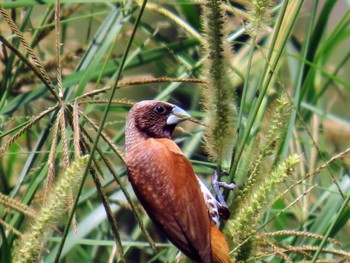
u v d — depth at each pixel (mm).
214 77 8641
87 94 8742
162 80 8891
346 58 12055
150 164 9156
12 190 10672
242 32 10734
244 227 8172
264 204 8117
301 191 10773
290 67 12453
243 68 12234
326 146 12328
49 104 11945
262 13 8773
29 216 7922
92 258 11625
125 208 11414
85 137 8680
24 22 10984
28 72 11633
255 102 8891
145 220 11500
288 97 8766
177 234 8906
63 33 12109
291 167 8039
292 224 11320
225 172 8898
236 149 8789
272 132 8383
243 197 8367
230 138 8742
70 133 10438
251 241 8188
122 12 11102
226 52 8617
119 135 11062
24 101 10773
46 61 12031
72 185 7492
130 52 12922
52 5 11133
